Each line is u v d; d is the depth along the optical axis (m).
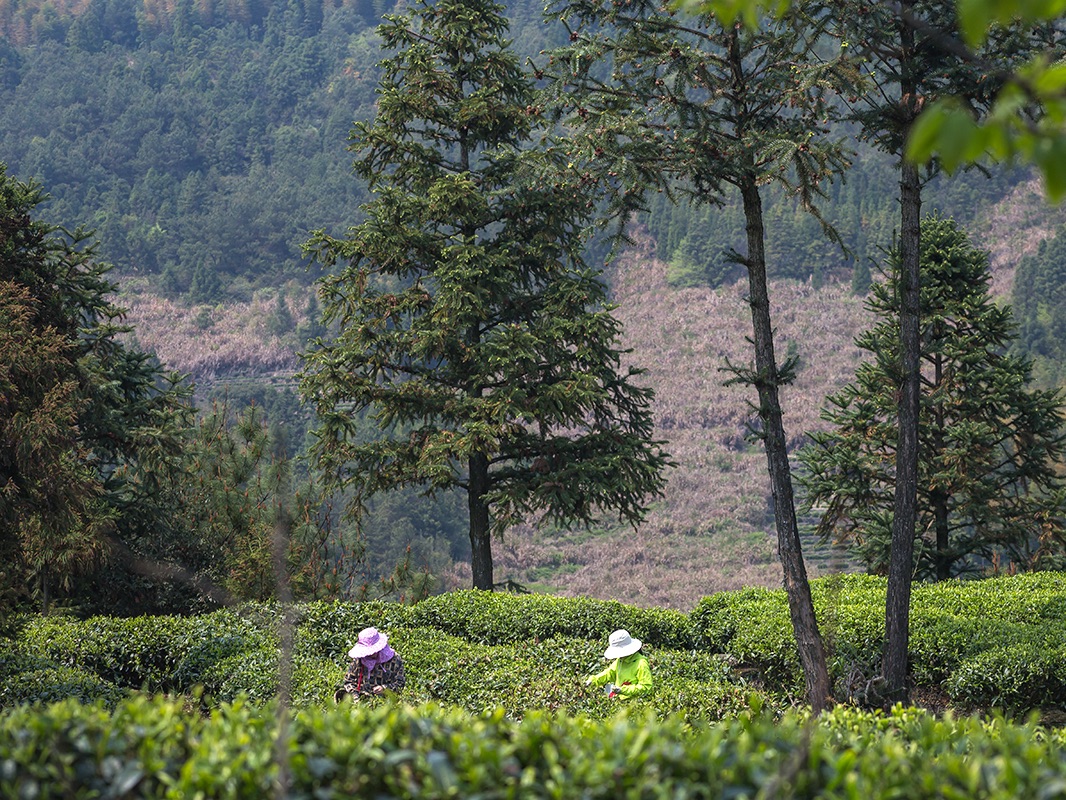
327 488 38.34
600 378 39.31
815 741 7.22
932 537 41.19
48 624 27.22
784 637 23.81
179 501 39.53
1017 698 21.36
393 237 38.00
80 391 33.56
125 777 6.27
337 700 18.44
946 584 30.36
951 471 36.41
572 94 18.81
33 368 21.81
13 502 21.20
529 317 41.00
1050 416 37.78
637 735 6.99
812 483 37.69
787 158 17.09
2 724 7.03
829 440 38.34
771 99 18.69
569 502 36.72
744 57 18.67
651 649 24.42
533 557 170.88
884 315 38.59
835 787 6.25
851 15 17.09
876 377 37.69
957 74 17.09
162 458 36.50
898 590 19.83
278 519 6.69
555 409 37.53
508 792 6.12
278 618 25.62
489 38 39.53
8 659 22.80
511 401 36.44
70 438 22.28
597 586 160.75
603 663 23.14
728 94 18.45
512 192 37.69
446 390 39.66
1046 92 4.10
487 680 20.78
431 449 35.94
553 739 6.93
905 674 19.91
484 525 38.88
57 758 6.40
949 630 23.48
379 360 38.91
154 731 6.94
